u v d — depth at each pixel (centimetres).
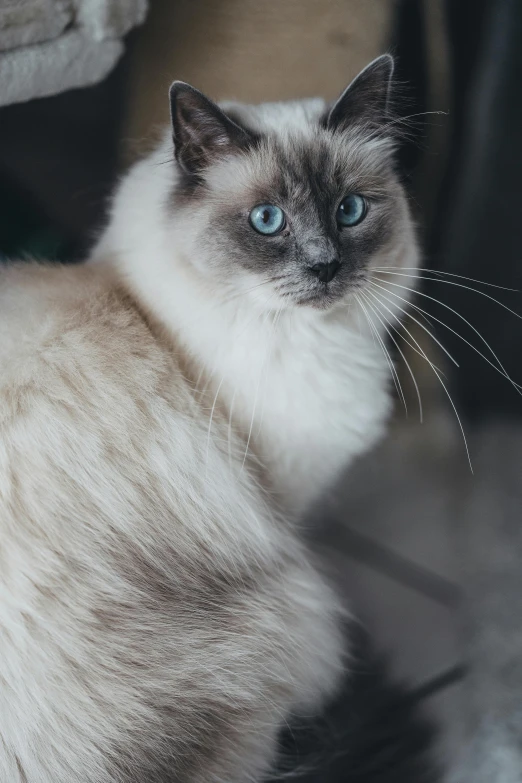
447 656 58
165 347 51
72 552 45
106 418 47
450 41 64
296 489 54
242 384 51
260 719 49
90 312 49
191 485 49
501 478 68
